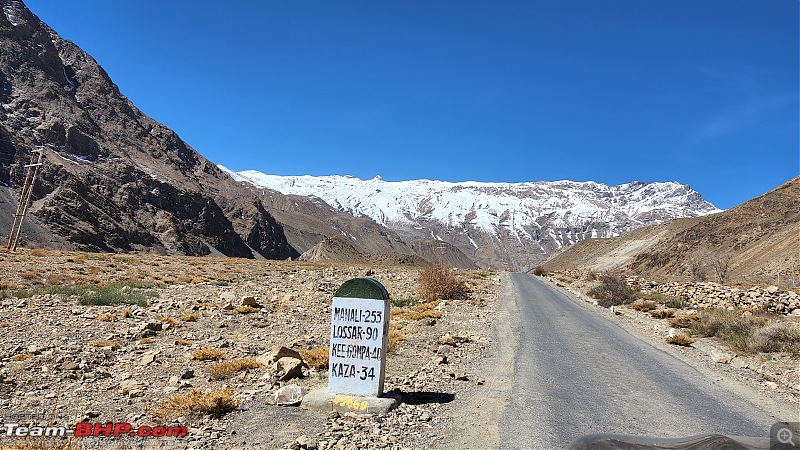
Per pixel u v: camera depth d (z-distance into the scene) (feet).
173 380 30.78
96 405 26.35
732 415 28.30
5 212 378.32
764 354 46.26
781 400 32.09
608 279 116.47
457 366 39.11
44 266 96.02
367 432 23.81
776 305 75.72
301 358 36.73
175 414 25.21
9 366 31.07
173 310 57.62
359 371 28.30
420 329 57.16
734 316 61.36
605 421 26.45
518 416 26.96
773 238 261.03
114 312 52.54
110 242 451.12
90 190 506.07
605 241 588.91
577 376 36.83
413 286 109.70
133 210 560.20
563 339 53.67
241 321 54.13
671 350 49.37
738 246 299.79
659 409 29.01
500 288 125.08
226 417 25.30
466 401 29.68
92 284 78.18
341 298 29.01
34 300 56.75
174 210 633.61
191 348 39.55
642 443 14.52
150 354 35.53
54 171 489.26
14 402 26.00
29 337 39.04
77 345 37.65
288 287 90.33
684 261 324.39
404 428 24.63
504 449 22.26
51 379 29.76
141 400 27.48
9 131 508.12
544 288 138.41
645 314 80.23
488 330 58.18
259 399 28.27
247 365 34.24
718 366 42.37
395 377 34.86
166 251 528.63
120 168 627.46
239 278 107.86
